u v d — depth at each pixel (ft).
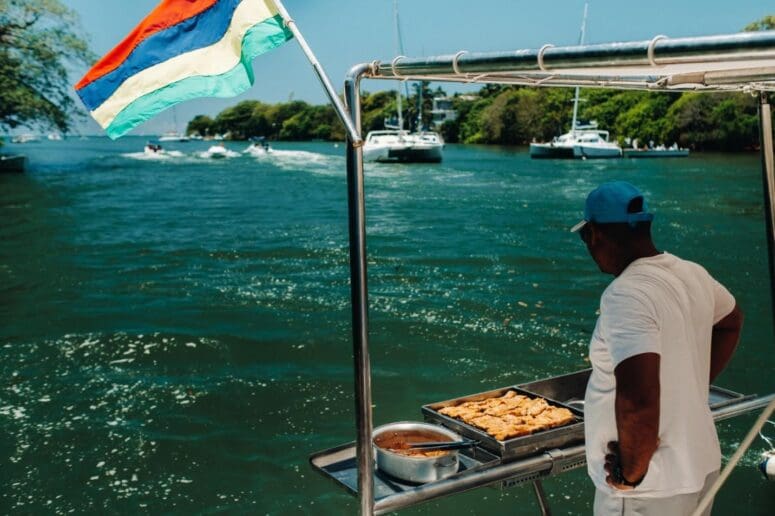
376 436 9.87
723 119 258.78
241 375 29.17
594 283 45.50
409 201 98.89
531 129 385.50
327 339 33.83
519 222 75.92
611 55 6.40
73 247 62.34
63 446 22.82
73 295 43.73
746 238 62.95
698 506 7.44
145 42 8.84
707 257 54.13
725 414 10.78
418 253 56.70
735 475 19.29
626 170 160.15
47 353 32.19
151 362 30.99
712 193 102.17
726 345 8.25
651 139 289.94
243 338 34.09
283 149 352.90
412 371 29.43
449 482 8.84
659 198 94.99
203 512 19.04
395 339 33.42
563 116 371.56
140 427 24.21
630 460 7.11
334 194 112.47
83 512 19.11
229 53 8.83
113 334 34.86
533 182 130.72
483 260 53.57
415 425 10.06
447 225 73.77
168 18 8.85
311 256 56.90
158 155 280.92
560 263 52.19
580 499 18.63
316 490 20.02
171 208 94.48
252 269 51.78
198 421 24.67
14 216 85.81
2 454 22.30
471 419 10.39
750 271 48.78
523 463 9.36
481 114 416.67
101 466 21.50
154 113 8.89
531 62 7.03
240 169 184.14
